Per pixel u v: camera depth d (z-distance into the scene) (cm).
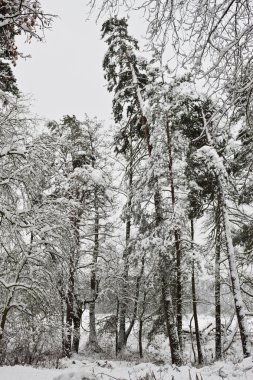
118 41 1636
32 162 985
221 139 1312
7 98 980
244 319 1277
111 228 2014
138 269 1978
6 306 1045
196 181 1423
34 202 1084
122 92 1630
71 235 1142
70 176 1641
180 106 1372
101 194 1895
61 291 1175
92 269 1875
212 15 356
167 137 1526
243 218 1491
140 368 1010
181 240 1421
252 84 356
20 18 558
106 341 2398
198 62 379
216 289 1728
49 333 1149
